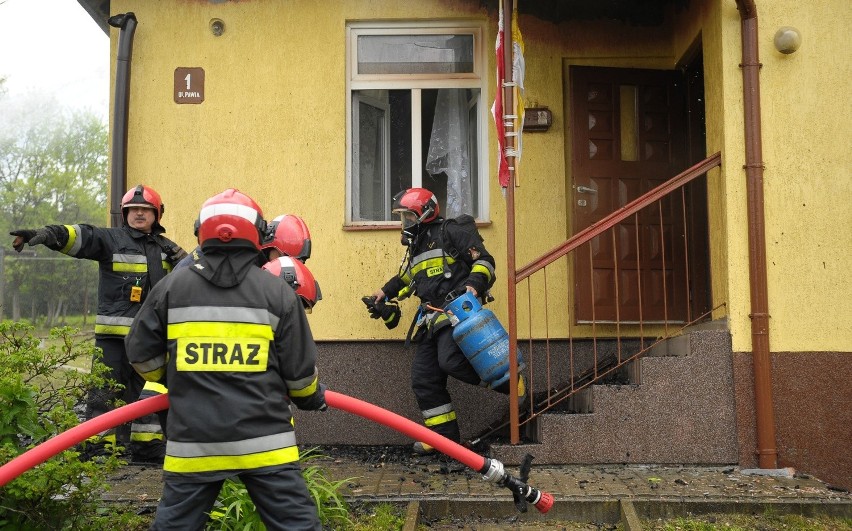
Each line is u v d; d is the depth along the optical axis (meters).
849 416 5.61
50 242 5.35
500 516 4.75
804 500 4.72
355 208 7.02
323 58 6.94
